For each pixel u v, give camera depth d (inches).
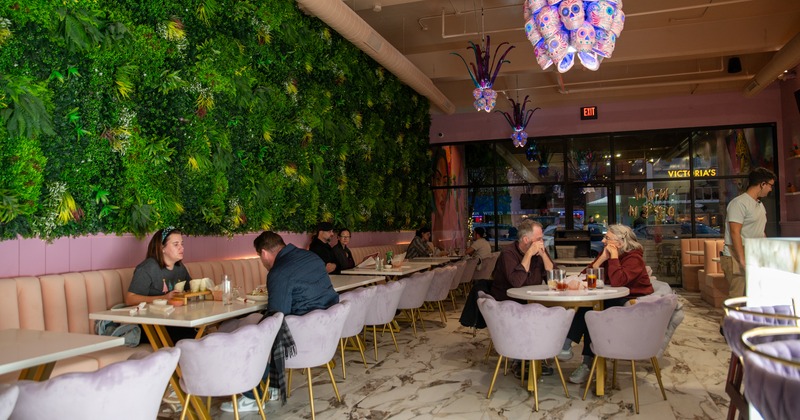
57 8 150.6
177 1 195.0
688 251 429.7
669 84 389.4
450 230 508.7
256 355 120.0
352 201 332.8
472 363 204.7
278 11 251.3
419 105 456.1
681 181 458.9
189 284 163.3
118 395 81.4
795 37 289.7
